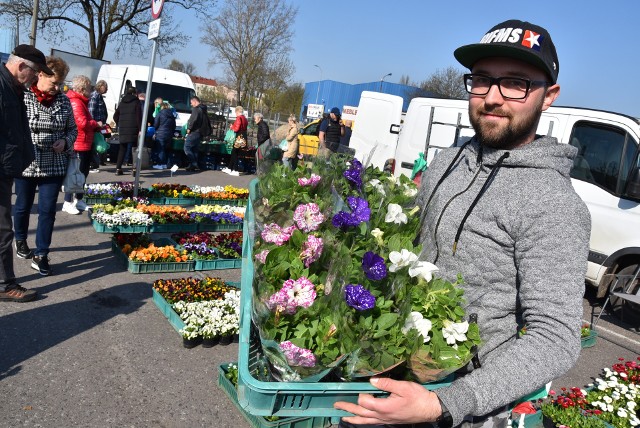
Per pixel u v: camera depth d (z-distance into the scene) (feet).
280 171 8.77
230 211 30.42
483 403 4.65
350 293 5.20
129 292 17.46
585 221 5.14
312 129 58.90
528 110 5.61
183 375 12.92
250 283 6.13
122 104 40.73
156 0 27.09
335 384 5.09
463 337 5.40
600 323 23.12
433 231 6.19
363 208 6.51
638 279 23.02
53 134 17.03
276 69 134.21
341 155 9.64
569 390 15.71
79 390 11.66
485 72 5.82
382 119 39.99
